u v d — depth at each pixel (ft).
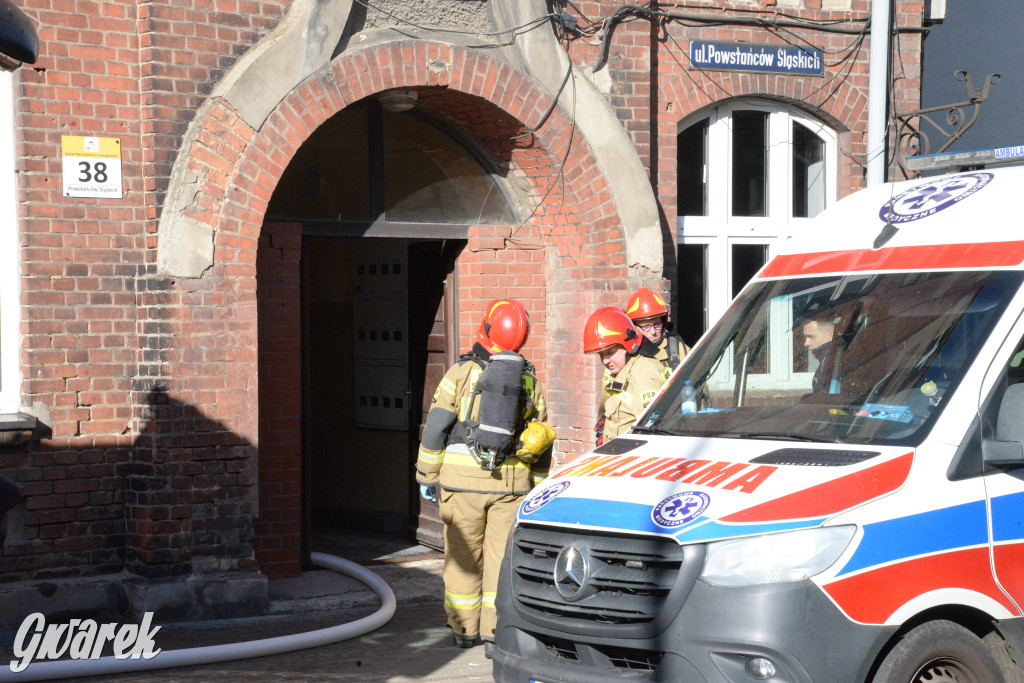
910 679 14.20
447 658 22.57
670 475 15.51
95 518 25.17
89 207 24.85
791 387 17.37
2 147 24.39
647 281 30.96
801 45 33.81
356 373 37.45
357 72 26.91
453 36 28.40
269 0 26.32
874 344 16.74
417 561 32.01
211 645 23.13
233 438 25.57
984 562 14.74
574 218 30.96
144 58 25.11
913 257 17.49
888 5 33.19
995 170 18.43
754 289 19.26
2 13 16.28
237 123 25.54
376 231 30.25
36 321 24.38
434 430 22.44
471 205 31.76
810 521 14.03
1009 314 15.90
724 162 34.19
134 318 25.31
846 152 35.09
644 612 14.33
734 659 13.80
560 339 31.89
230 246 25.53
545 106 29.48
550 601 15.28
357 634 24.06
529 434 22.22
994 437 15.31
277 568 28.53
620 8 30.76
